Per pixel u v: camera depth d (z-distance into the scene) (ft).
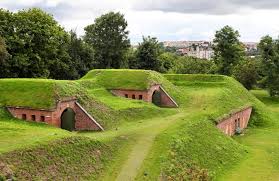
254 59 279.90
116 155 94.68
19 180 69.77
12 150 74.95
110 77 171.53
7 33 196.44
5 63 189.47
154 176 86.48
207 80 199.72
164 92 166.09
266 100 247.09
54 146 82.64
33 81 127.03
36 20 206.59
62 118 120.57
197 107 159.33
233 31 280.31
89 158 87.04
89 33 289.94
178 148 102.42
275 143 142.92
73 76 237.25
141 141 105.09
